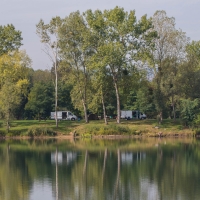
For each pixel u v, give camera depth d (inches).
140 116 5285.4
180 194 1782.7
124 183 1982.0
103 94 4367.6
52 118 5433.1
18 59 4436.5
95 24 4065.0
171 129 4124.0
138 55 4151.1
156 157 2719.0
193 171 2253.9
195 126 4109.3
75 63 4237.2
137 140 3740.2
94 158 2696.9
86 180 2052.2
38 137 4001.0
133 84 4315.9
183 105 4153.5
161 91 4239.7
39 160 2640.3
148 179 2068.2
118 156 2773.1
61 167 2393.0
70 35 4089.6
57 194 1793.8
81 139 3873.0
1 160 2652.6
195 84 4367.6
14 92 4055.1
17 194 1798.7
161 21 4247.0
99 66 4010.8
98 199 1715.1
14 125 4416.8
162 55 4276.6
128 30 4092.0
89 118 5378.9
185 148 3152.1
